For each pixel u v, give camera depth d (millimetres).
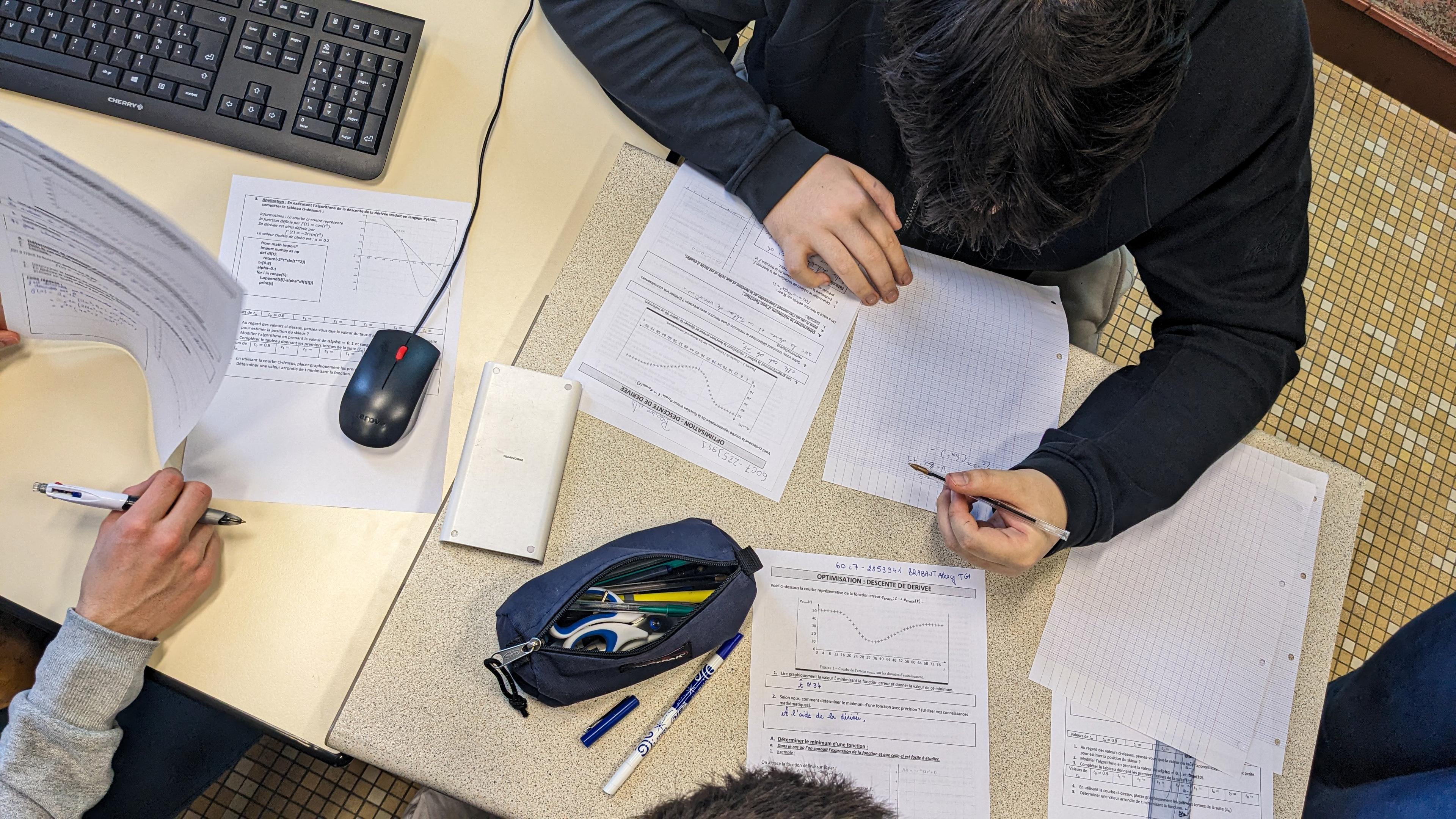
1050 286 986
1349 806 984
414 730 754
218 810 1351
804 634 819
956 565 858
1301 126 896
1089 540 852
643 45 919
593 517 825
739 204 920
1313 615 899
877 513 859
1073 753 831
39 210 670
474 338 890
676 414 855
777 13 903
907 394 890
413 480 840
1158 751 841
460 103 959
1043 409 913
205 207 890
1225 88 848
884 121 957
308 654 801
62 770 755
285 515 823
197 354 709
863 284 883
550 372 853
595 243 888
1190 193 907
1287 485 928
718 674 802
